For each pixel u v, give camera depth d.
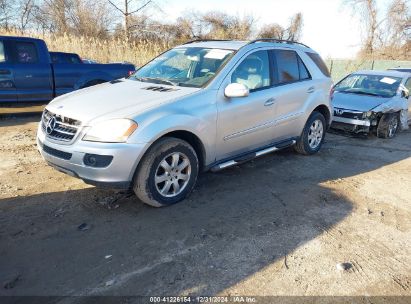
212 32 40.44
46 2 33.81
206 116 4.48
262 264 3.42
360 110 8.33
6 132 7.39
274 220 4.25
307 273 3.33
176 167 4.34
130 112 4.00
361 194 5.18
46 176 5.14
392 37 32.22
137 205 4.39
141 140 3.90
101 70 9.39
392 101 8.70
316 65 6.55
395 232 4.17
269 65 5.56
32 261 3.30
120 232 3.82
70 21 33.31
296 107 5.99
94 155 3.83
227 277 3.21
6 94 8.17
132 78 5.45
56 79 8.77
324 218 4.38
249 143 5.27
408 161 6.96
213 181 5.30
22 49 8.34
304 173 5.87
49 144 4.15
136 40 25.08
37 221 3.96
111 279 3.11
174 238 3.76
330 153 7.11
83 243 3.60
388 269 3.48
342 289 3.15
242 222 4.16
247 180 5.41
